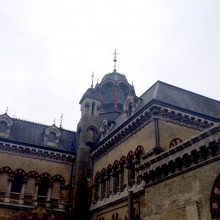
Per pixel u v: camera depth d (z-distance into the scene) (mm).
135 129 25422
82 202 30766
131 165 25219
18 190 30984
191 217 14367
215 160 14156
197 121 24516
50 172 33062
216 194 13625
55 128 36500
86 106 38031
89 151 33844
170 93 27000
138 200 21828
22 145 32562
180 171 15969
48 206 31062
